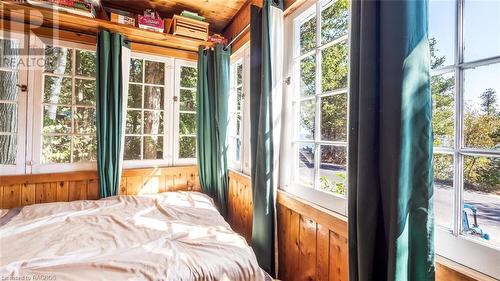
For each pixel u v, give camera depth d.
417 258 0.77
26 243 1.37
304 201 1.47
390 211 0.78
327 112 1.46
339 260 1.19
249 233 2.17
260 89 1.79
